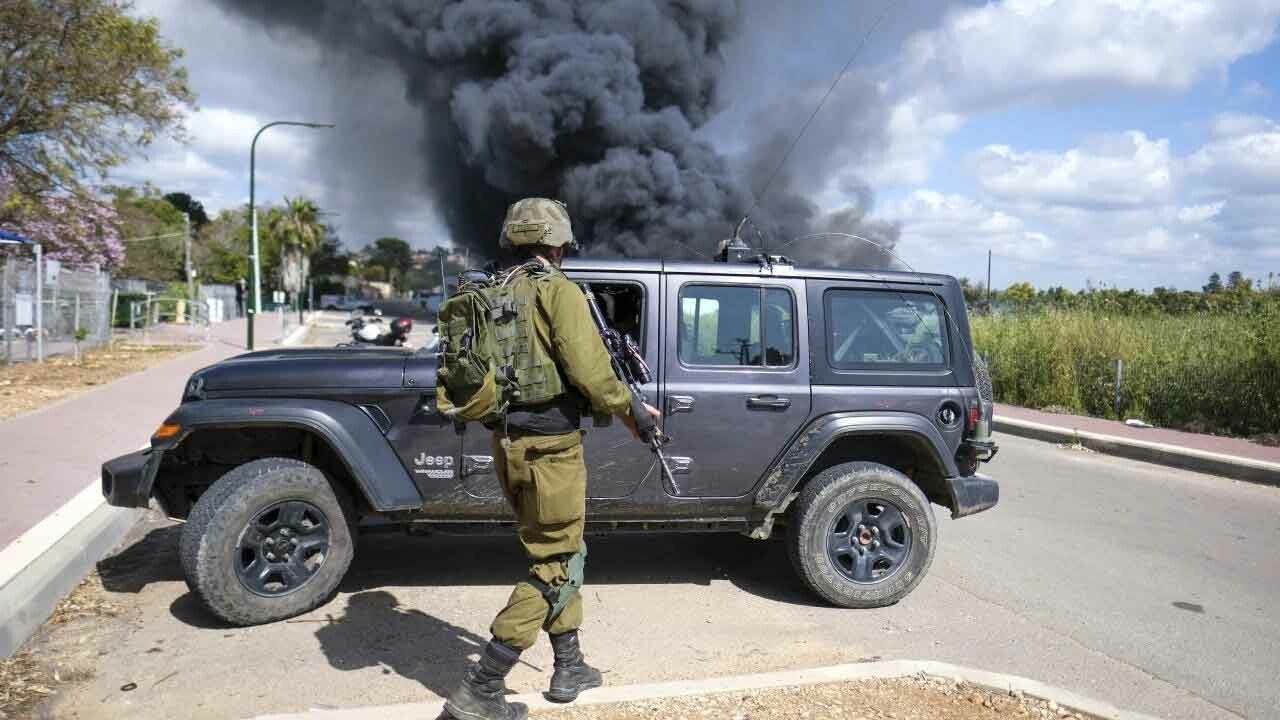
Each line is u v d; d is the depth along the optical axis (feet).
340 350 15.28
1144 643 13.80
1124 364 41.96
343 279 340.59
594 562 17.29
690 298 14.83
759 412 14.71
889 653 12.91
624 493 14.48
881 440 15.79
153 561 16.60
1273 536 21.26
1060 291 57.47
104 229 90.99
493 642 9.50
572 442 9.72
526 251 10.11
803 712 10.10
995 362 49.37
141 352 67.21
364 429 13.55
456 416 9.44
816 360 15.02
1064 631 14.20
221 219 244.63
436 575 16.06
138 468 14.01
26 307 55.06
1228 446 32.37
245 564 13.29
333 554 13.55
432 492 13.83
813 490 14.57
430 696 10.97
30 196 66.74
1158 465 31.09
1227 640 14.07
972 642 13.52
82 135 62.80
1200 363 39.11
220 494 12.97
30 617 12.91
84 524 17.01
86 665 11.82
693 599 15.16
